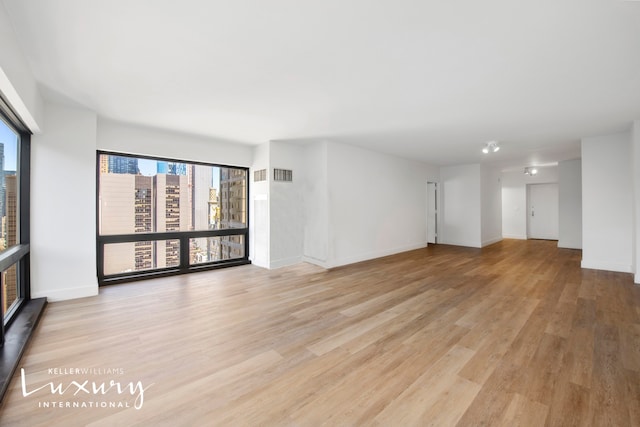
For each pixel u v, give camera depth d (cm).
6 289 269
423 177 774
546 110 353
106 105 332
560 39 202
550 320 281
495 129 440
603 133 469
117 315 294
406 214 711
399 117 379
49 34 197
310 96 307
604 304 325
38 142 317
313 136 482
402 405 162
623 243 477
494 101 323
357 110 352
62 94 300
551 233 932
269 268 510
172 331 258
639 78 264
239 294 366
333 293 371
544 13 174
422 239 771
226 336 249
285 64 239
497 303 331
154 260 451
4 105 232
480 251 702
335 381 185
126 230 423
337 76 261
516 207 965
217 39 204
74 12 173
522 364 204
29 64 238
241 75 259
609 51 218
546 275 461
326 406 162
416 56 227
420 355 217
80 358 212
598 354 216
